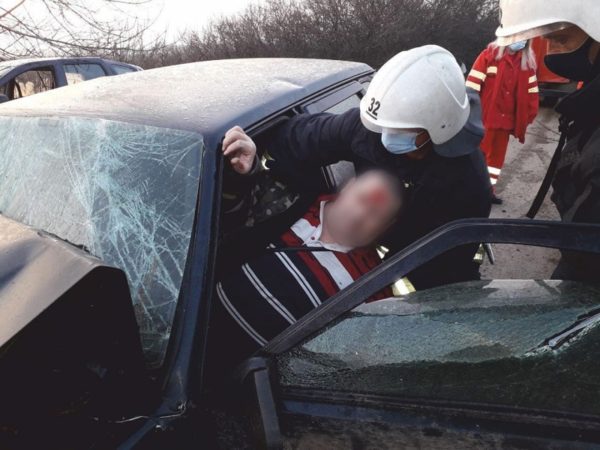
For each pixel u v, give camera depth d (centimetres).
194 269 125
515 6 133
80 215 142
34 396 93
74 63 620
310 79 205
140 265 129
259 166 161
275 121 169
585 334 102
